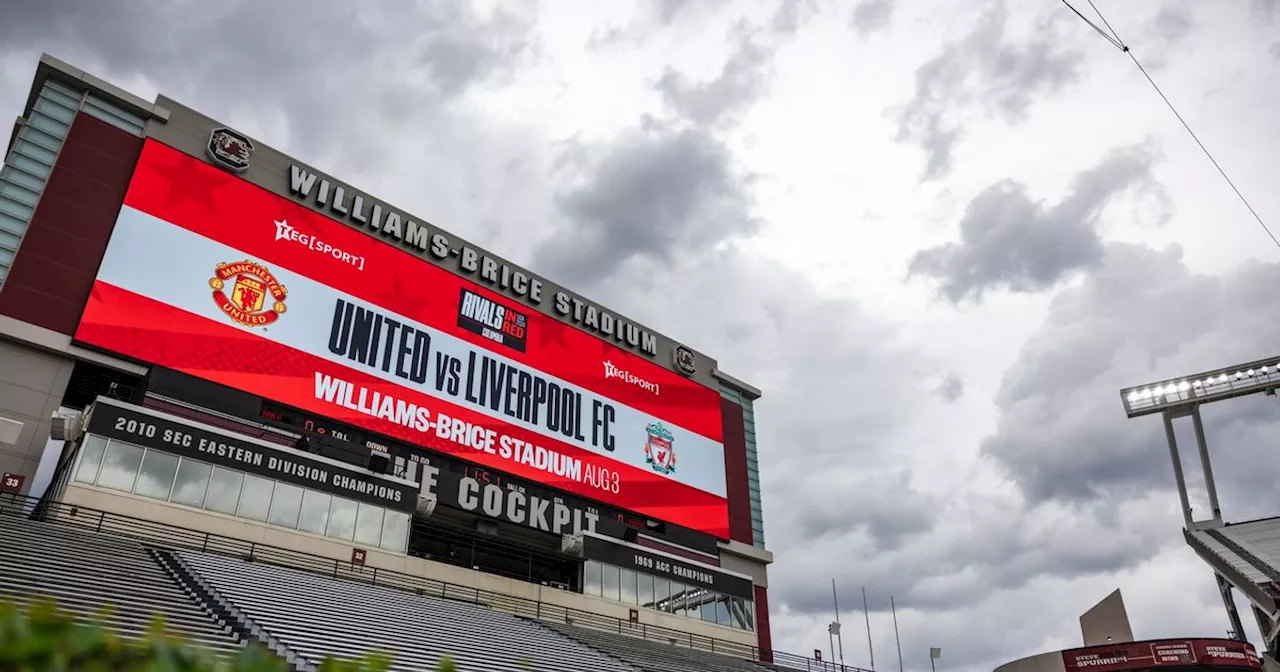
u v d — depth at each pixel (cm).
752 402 5544
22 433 2819
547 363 4344
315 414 3394
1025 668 4997
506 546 3888
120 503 2702
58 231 3111
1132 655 4647
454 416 3828
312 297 3597
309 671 1689
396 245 4009
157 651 319
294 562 2986
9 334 2875
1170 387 5984
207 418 3127
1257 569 5056
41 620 300
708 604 4247
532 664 2409
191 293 3275
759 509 5134
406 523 3350
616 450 4425
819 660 4356
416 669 1870
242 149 3669
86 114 3366
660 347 5034
